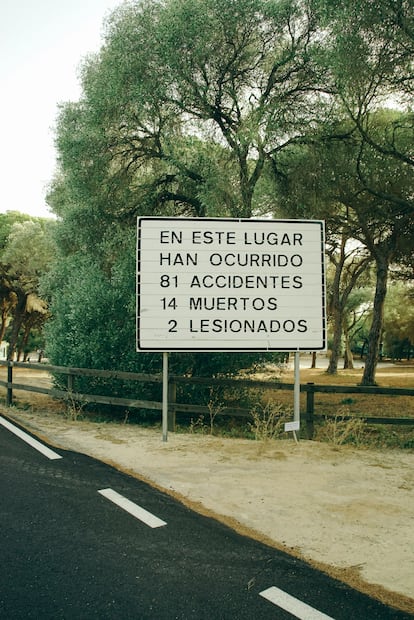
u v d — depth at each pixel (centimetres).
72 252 1792
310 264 841
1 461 686
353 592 345
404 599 337
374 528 460
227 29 1473
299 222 841
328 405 1616
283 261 837
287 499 536
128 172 1678
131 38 1447
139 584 350
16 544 414
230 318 825
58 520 469
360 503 526
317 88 1585
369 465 680
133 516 481
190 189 1611
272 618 311
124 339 1200
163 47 1416
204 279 824
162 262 820
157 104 1496
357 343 8444
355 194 1728
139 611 315
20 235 3962
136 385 1147
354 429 822
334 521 476
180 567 377
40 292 1928
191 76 1484
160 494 548
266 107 1474
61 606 319
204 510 500
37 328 5069
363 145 1566
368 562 392
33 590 339
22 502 518
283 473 636
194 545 417
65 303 1370
